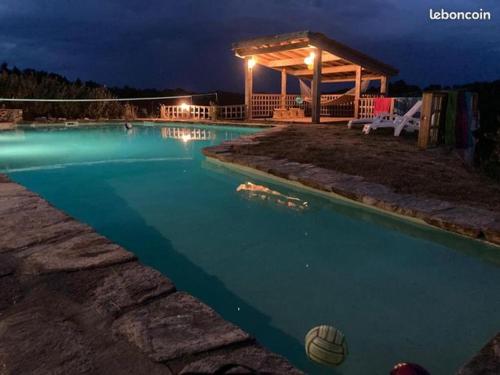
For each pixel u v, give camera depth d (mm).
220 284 3762
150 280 2836
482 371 2125
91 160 9914
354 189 5551
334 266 4109
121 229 5223
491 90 22016
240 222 5445
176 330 2246
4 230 3727
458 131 10234
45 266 3006
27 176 8219
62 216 4164
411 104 14391
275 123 16875
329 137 11242
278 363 2016
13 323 2295
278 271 4027
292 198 6590
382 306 3355
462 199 5129
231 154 8492
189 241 4805
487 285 3697
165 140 13844
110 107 22109
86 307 2477
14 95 19344
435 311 3264
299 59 18422
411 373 1782
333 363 1975
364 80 20406
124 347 2092
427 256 4336
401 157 8070
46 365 1950
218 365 1949
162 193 6910
